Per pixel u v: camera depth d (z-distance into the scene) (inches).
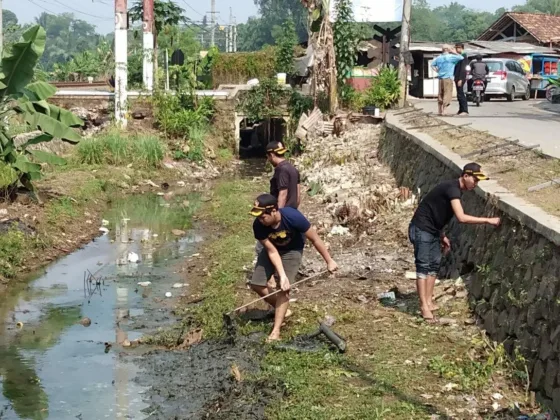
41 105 613.3
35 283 462.0
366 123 976.9
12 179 585.6
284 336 324.2
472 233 372.2
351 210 527.8
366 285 388.5
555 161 423.5
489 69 1167.0
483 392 264.2
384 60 1243.2
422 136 593.6
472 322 325.4
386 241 476.7
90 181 783.7
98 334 366.6
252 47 3225.9
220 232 610.2
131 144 935.0
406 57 996.6
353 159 776.9
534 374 263.7
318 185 689.6
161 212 711.7
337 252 462.3
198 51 1945.1
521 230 307.1
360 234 502.3
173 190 859.4
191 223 657.0
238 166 1061.8
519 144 485.4
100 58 1989.4
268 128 1203.2
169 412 274.5
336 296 371.2
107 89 1330.0
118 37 1011.9
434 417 245.1
